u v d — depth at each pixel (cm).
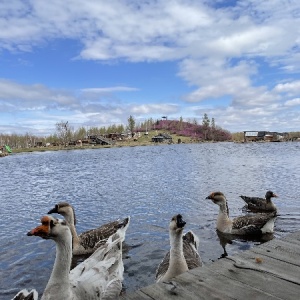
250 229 1271
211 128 18938
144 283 857
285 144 11875
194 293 399
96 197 2288
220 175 3256
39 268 1014
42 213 1895
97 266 700
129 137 17738
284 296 380
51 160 6925
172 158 5988
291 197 2000
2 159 8250
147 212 1742
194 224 1465
